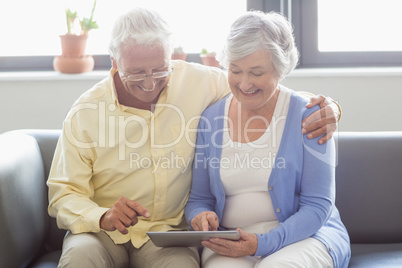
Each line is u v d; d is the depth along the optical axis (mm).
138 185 1918
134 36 1743
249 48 1725
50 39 3154
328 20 3107
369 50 3123
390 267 1879
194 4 3109
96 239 1816
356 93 2943
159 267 1818
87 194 1916
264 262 1686
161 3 3109
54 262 2010
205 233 1670
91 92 1939
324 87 2939
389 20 3104
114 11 3123
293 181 1843
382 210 2133
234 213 1889
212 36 3129
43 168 2191
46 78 2914
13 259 1871
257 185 1865
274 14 1826
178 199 1955
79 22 2986
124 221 1750
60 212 1854
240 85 1779
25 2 3129
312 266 1698
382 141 2182
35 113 2961
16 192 1913
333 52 3111
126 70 1773
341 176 2154
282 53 1753
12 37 3148
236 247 1700
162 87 1856
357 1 3094
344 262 1859
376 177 2145
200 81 1999
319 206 1802
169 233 1670
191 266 1792
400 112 2955
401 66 3115
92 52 3164
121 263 1886
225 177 1878
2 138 2121
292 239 1750
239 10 3109
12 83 2934
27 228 1967
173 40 1828
